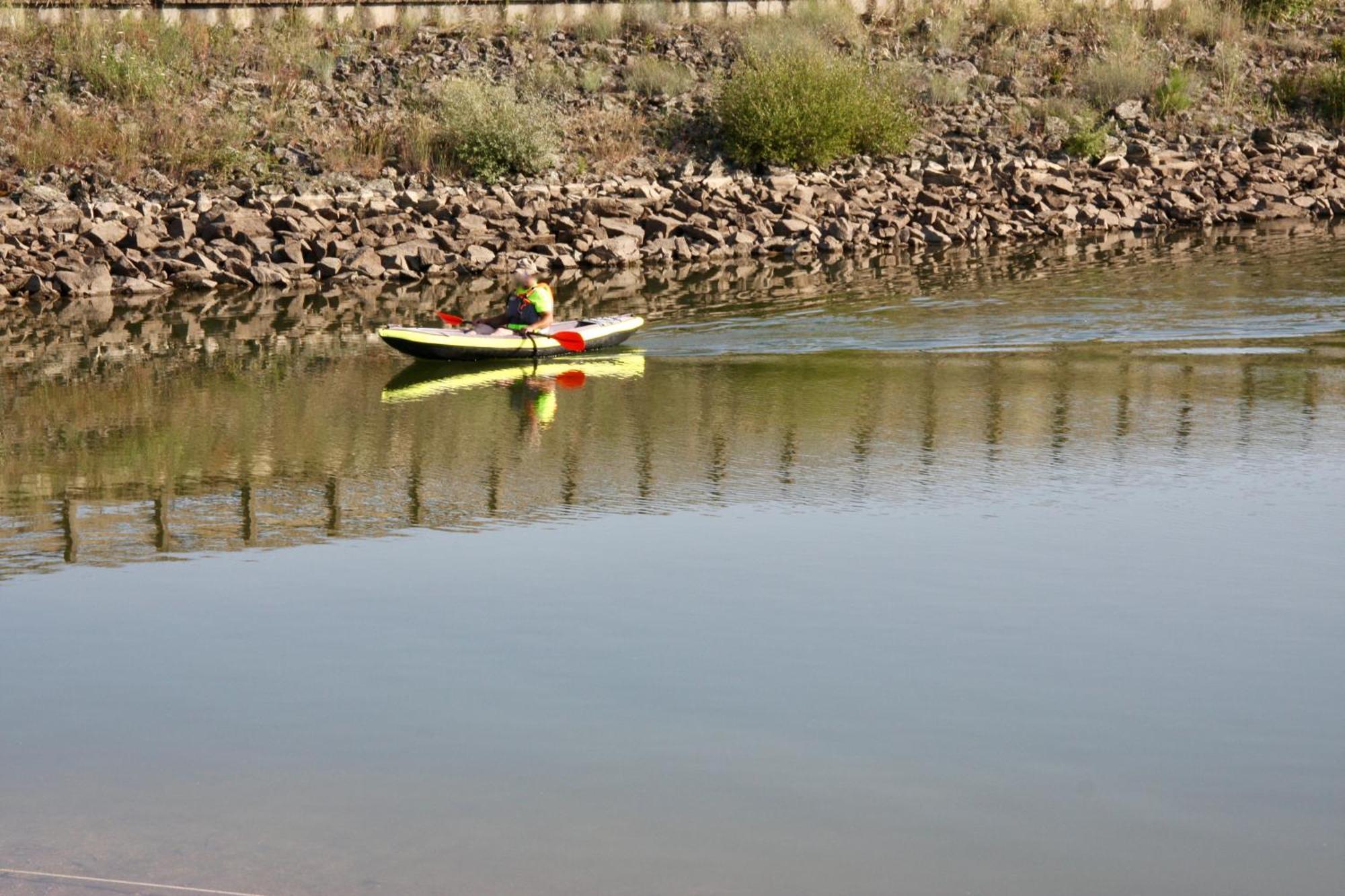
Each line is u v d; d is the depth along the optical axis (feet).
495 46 113.91
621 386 58.23
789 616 30.42
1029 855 20.57
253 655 28.45
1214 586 32.24
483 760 23.54
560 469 44.60
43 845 20.77
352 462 45.75
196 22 107.76
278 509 40.14
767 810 21.88
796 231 97.45
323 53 108.58
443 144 102.12
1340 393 54.13
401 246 89.35
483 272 88.89
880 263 89.92
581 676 27.12
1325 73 127.85
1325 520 37.63
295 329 72.08
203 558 35.37
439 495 41.37
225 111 100.48
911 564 34.09
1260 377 57.36
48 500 41.45
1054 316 71.72
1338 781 22.77
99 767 23.41
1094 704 25.72
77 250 84.69
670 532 37.19
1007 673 27.25
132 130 96.68
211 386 58.70
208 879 19.76
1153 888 19.72
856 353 64.34
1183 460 44.55
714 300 77.82
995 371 59.62
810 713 25.34
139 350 66.80
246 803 22.11
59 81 100.32
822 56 112.78
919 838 21.07
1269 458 44.57
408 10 114.73
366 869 20.11
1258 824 21.45
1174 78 122.01
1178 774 23.02
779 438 48.39
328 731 24.72
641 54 117.39
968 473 43.34
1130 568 33.63
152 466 45.44
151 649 28.89
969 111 118.62
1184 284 79.66
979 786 22.61
